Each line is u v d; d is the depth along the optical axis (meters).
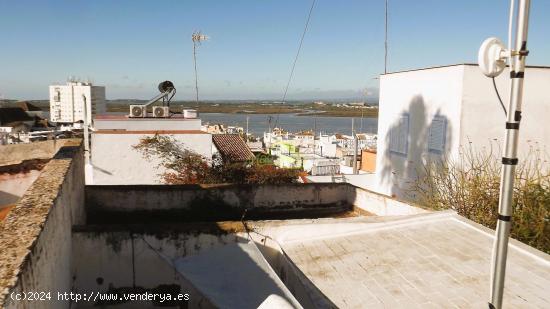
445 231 6.23
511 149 3.10
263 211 9.72
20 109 82.00
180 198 9.14
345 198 10.36
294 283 5.16
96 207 8.80
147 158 15.29
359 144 59.47
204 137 15.80
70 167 6.06
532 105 12.34
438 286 4.68
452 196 10.20
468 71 11.64
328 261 5.46
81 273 5.82
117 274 5.89
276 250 6.09
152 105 19.59
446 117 12.28
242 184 9.58
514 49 3.01
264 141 78.56
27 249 3.00
